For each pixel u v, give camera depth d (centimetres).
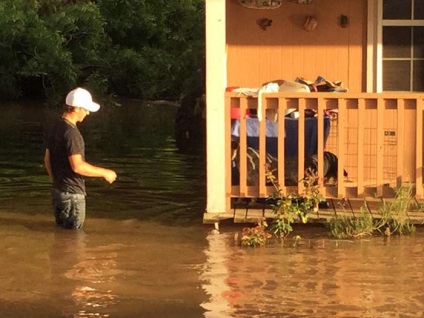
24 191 1161
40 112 2573
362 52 1095
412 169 957
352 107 920
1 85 2883
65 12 2897
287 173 947
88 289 723
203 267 787
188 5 3180
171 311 666
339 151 923
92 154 1568
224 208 946
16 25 2791
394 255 823
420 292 709
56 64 2792
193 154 1571
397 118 926
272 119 975
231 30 1102
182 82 2978
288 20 1098
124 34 3130
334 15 1095
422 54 1089
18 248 859
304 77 1102
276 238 891
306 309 668
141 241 885
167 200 1103
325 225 927
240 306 676
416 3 1084
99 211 1034
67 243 878
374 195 928
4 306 680
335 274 761
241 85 1105
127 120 2300
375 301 686
